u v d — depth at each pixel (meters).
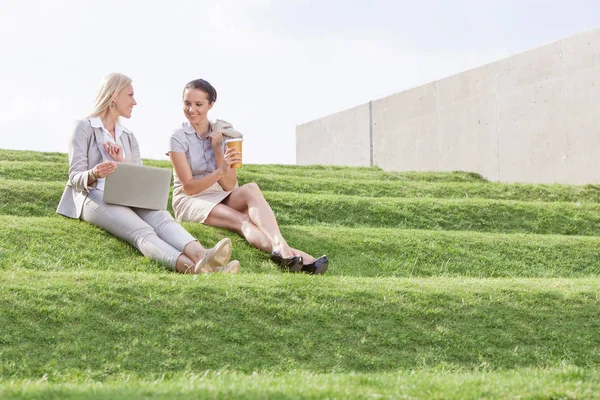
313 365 3.79
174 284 4.41
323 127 20.56
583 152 11.84
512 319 4.57
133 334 3.84
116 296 4.17
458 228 8.50
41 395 2.62
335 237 7.00
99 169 5.30
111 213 5.48
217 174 6.03
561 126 12.27
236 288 4.45
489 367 3.98
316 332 4.12
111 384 3.12
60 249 5.46
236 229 6.11
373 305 4.49
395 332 4.24
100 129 5.64
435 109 15.54
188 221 6.35
